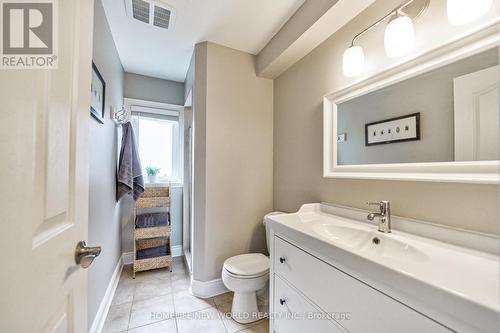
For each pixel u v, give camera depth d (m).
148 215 2.43
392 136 1.07
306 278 0.96
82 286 0.67
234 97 2.01
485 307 0.43
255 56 2.11
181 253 2.76
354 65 1.20
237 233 2.00
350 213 1.27
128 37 1.87
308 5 1.41
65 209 0.57
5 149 0.37
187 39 1.88
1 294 0.35
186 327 1.47
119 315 1.59
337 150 1.40
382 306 0.64
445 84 0.87
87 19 0.69
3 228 0.36
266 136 2.15
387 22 1.10
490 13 0.76
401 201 1.03
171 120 2.80
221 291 1.90
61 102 0.54
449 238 0.84
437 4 0.90
